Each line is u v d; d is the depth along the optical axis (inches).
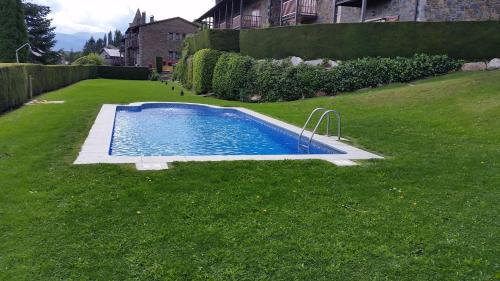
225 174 225.5
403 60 623.8
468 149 291.0
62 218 167.0
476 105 411.5
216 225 166.9
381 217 179.8
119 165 234.2
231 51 901.2
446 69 612.7
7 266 133.0
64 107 531.2
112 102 634.2
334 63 676.1
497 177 230.4
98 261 138.6
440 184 221.5
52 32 2060.8
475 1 656.4
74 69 1195.3
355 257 146.8
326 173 235.6
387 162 262.5
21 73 567.5
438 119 393.1
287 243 154.9
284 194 202.1
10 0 1305.4
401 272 138.8
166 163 241.6
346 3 784.3
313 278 134.3
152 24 2108.8
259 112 543.2
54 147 283.9
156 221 167.9
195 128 500.4
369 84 636.7
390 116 428.1
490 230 168.7
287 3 982.4
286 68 698.8
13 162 241.0
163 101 696.4
